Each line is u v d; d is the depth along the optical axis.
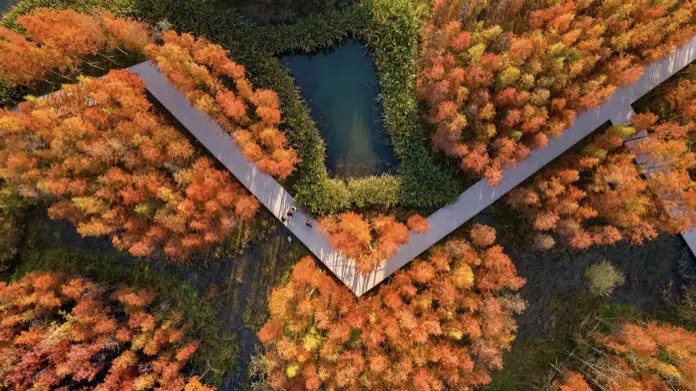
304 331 25.98
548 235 26.70
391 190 27.97
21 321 24.47
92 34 25.16
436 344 25.64
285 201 27.75
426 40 27.95
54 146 23.48
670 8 26.44
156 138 25.19
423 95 27.44
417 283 26.94
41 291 24.69
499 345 25.67
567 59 24.86
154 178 24.88
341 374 24.61
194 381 25.97
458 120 24.41
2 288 24.11
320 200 27.62
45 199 26.02
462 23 26.47
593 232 27.06
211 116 26.33
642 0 24.97
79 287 25.06
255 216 27.88
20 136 24.05
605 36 26.05
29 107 24.56
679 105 27.28
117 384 24.84
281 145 26.64
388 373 24.73
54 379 24.12
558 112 25.67
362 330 25.95
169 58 24.92
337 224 26.91
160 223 24.73
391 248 25.44
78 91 25.16
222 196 25.19
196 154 27.14
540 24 25.36
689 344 24.69
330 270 27.48
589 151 26.58
